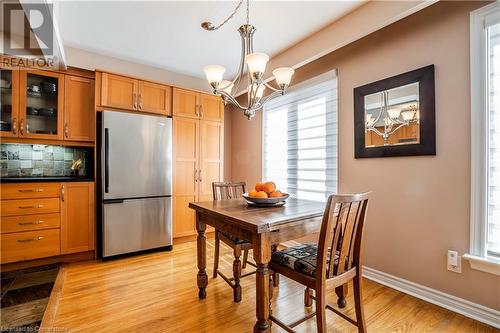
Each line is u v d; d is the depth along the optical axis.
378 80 2.22
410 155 2.00
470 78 1.70
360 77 2.38
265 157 3.67
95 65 3.05
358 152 2.37
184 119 3.34
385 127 2.16
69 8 2.15
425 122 1.90
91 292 2.04
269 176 3.60
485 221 1.66
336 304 1.87
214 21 2.35
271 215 1.51
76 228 2.68
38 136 2.64
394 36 2.11
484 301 1.64
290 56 2.79
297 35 2.54
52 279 2.27
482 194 1.67
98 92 2.77
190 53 3.04
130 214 2.86
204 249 1.96
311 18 2.26
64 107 2.77
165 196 3.09
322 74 2.71
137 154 2.90
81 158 3.13
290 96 3.26
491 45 1.65
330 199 1.23
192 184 3.40
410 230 2.02
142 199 2.93
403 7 1.79
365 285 2.17
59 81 2.74
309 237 2.90
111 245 2.74
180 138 3.30
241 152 4.12
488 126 1.66
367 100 2.29
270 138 3.58
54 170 2.99
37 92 2.69
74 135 2.81
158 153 3.04
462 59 1.74
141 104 3.01
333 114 2.71
